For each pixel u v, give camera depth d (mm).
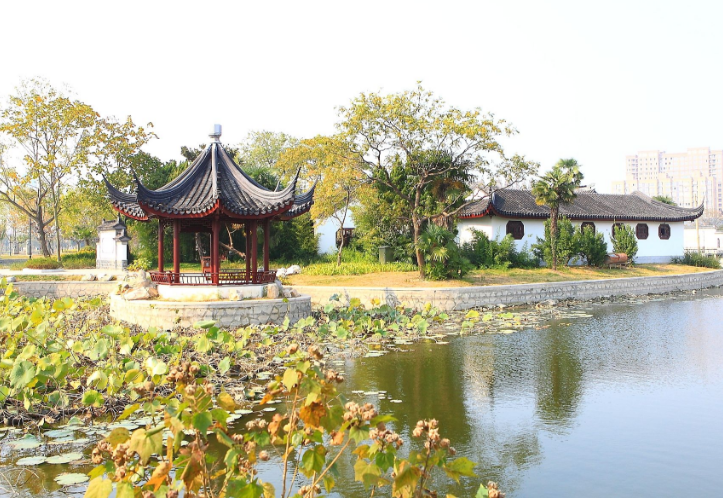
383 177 30484
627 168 158875
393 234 34875
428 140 27500
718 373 14047
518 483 7797
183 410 4555
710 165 151500
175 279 18797
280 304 18656
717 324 22109
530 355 16156
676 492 7508
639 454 8812
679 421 10383
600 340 18656
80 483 7391
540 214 36250
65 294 27625
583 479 7914
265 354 15031
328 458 8484
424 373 13922
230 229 36031
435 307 24438
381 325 19203
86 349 11969
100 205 40469
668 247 43312
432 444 4598
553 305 27766
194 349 14570
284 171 39938
